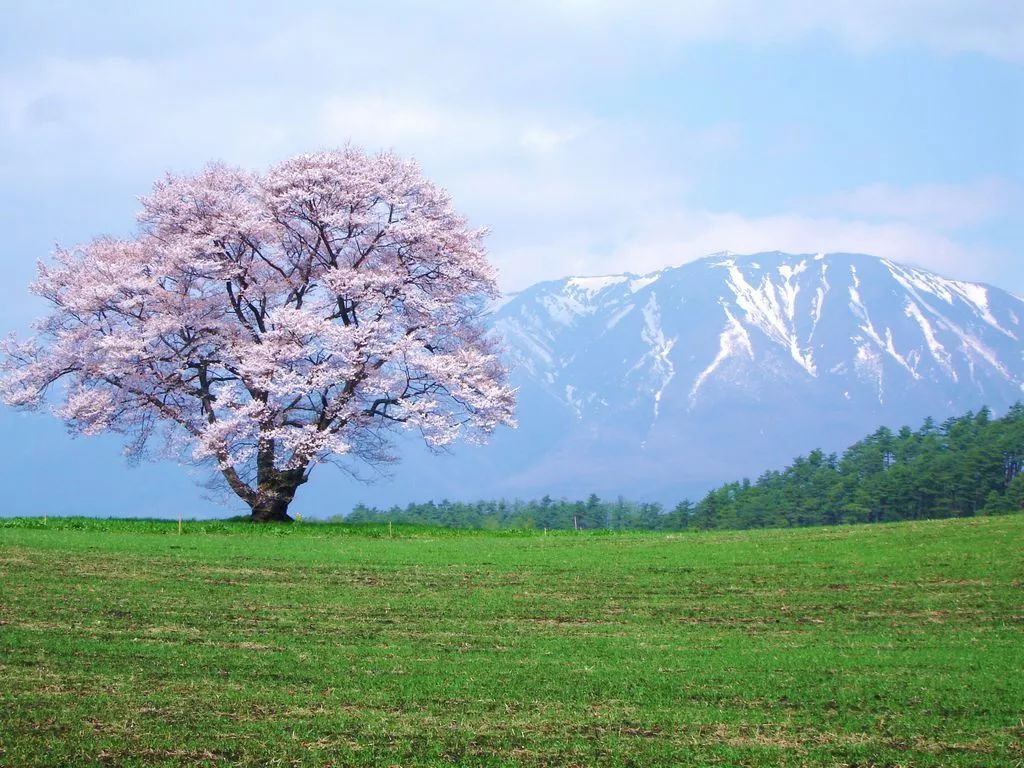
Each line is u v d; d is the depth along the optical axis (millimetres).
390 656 22812
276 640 24078
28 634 23656
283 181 52000
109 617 25969
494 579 33719
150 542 40938
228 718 18172
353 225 52750
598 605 29406
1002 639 24922
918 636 25359
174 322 50469
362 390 51969
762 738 17672
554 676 21312
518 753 16844
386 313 52281
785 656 23156
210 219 52594
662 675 21484
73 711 18203
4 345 51531
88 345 50719
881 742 17453
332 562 36906
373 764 16281
